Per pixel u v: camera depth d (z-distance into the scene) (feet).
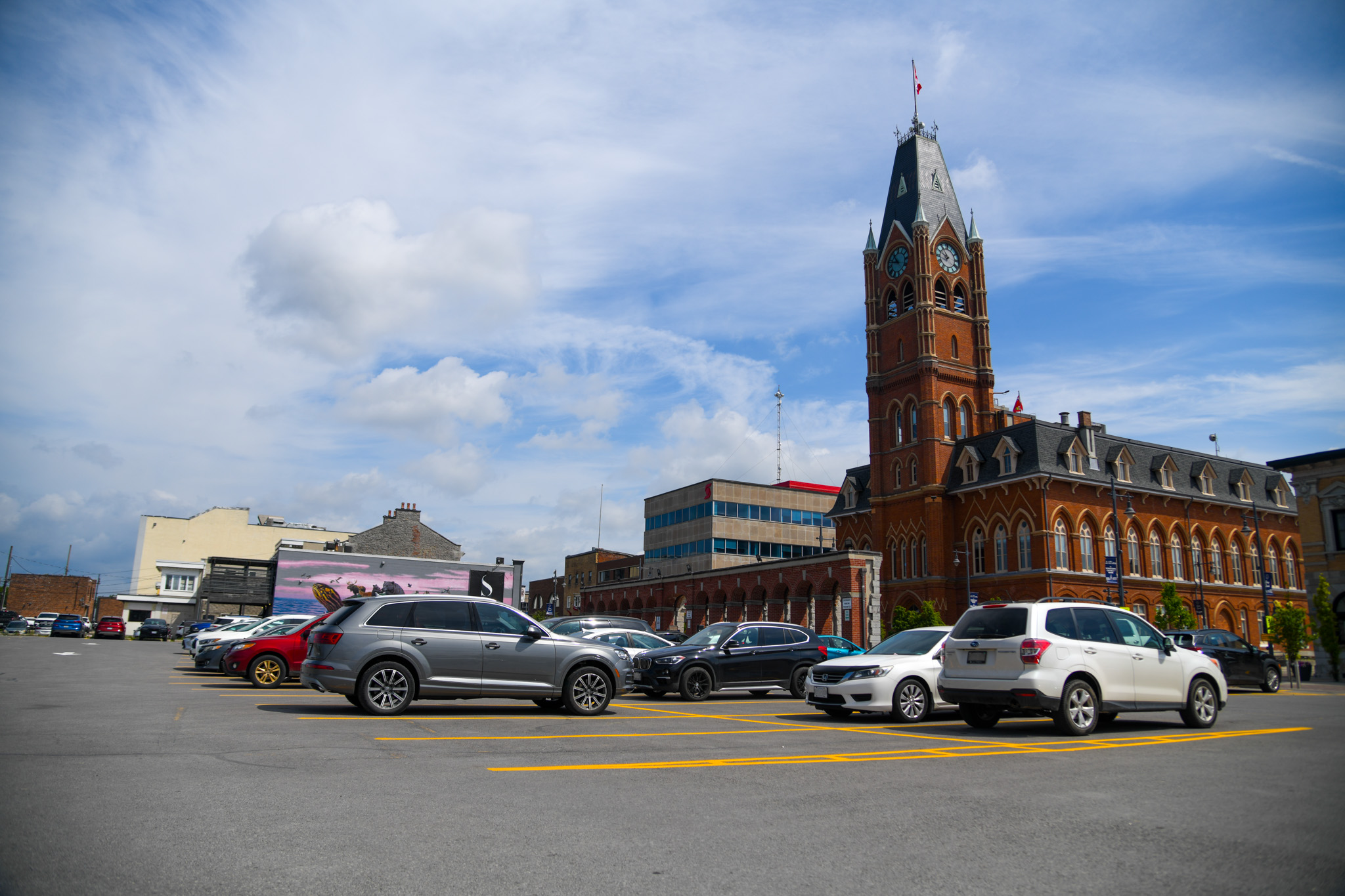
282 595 147.43
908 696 47.80
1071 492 173.27
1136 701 42.37
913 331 199.41
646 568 289.33
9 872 15.70
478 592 163.43
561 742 34.63
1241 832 20.42
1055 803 23.45
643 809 22.18
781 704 60.54
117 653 121.49
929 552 185.57
